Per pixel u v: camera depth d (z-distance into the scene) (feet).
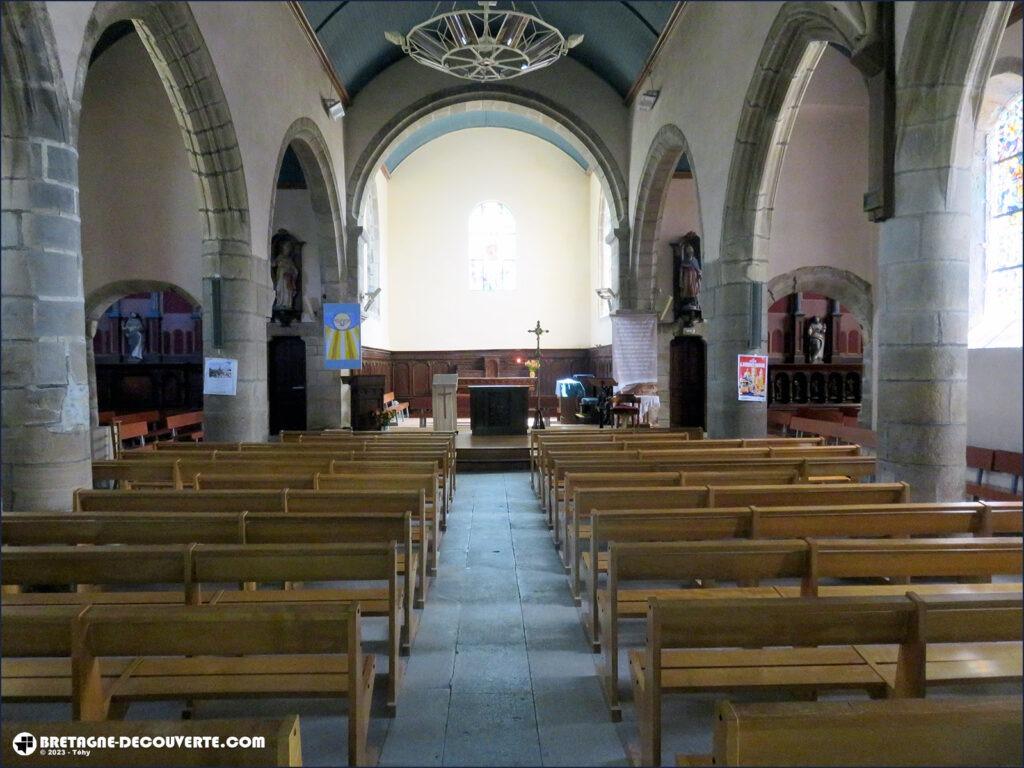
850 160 39.75
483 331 70.85
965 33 16.02
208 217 27.35
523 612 15.53
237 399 28.02
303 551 10.10
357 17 37.68
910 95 16.98
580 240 70.79
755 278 28.68
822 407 48.42
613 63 45.14
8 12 14.49
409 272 70.54
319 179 42.65
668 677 9.39
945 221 16.93
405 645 13.23
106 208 37.47
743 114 26.73
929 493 17.35
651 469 20.07
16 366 15.49
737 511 12.85
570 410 58.18
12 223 15.33
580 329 70.95
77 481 16.38
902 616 7.91
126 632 7.88
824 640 8.04
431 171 70.59
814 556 10.09
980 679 9.23
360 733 9.06
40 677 9.59
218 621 7.95
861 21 18.34
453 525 24.38
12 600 12.04
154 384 54.85
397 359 70.23
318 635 8.23
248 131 27.99
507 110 50.52
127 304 54.90
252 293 28.55
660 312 47.73
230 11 25.96
